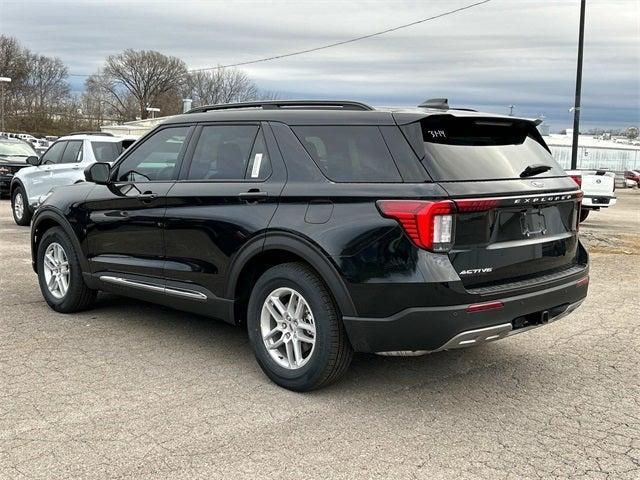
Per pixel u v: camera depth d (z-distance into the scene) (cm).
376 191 380
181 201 478
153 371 459
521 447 354
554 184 434
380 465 331
